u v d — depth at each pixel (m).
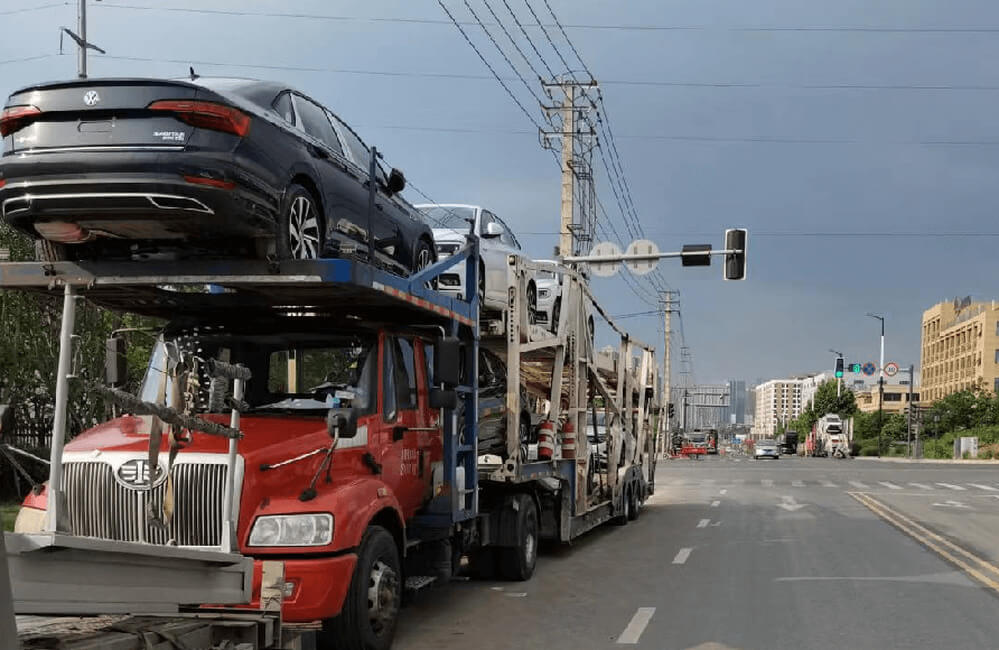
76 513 6.50
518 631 8.55
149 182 6.22
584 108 31.83
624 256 26.03
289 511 6.56
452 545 9.47
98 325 16.75
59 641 4.03
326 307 8.05
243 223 6.71
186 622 4.97
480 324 10.98
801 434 148.62
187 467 6.41
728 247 25.91
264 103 7.55
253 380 7.73
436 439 8.97
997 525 18.19
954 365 156.12
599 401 17.98
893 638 8.30
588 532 16.92
